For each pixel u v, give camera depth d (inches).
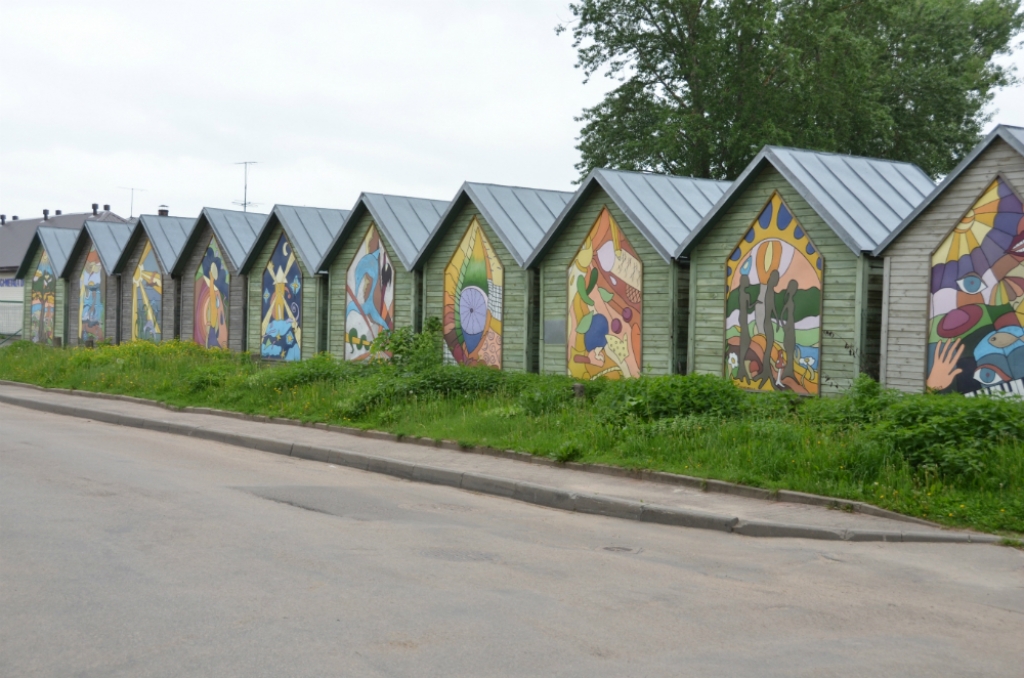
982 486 434.9
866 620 285.3
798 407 635.5
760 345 732.7
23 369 1217.4
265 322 1280.8
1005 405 491.8
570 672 231.9
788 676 232.7
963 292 609.9
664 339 802.8
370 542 367.9
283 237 1244.5
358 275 1130.0
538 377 834.8
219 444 701.3
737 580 332.2
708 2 1583.4
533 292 922.1
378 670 230.5
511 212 966.4
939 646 261.4
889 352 645.9
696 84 1595.7
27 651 242.1
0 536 357.7
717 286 764.0
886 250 648.4
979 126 1926.7
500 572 328.5
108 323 1627.7
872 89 1665.8
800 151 740.7
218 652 241.6
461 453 615.5
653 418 612.7
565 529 421.1
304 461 628.1
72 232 1824.6
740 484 481.7
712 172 1608.0
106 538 358.0
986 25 1969.7
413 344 992.2
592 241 866.1
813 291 698.2
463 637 255.4
